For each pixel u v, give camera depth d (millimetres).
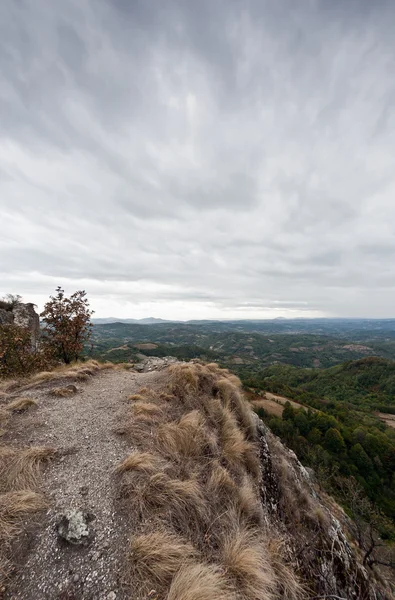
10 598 2309
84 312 13422
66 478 3852
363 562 8812
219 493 4266
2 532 2840
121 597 2445
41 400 6746
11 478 3672
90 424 5570
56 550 2762
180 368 9031
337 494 20047
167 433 5156
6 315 18109
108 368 11758
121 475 3959
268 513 5242
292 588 3592
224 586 2760
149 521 3289
